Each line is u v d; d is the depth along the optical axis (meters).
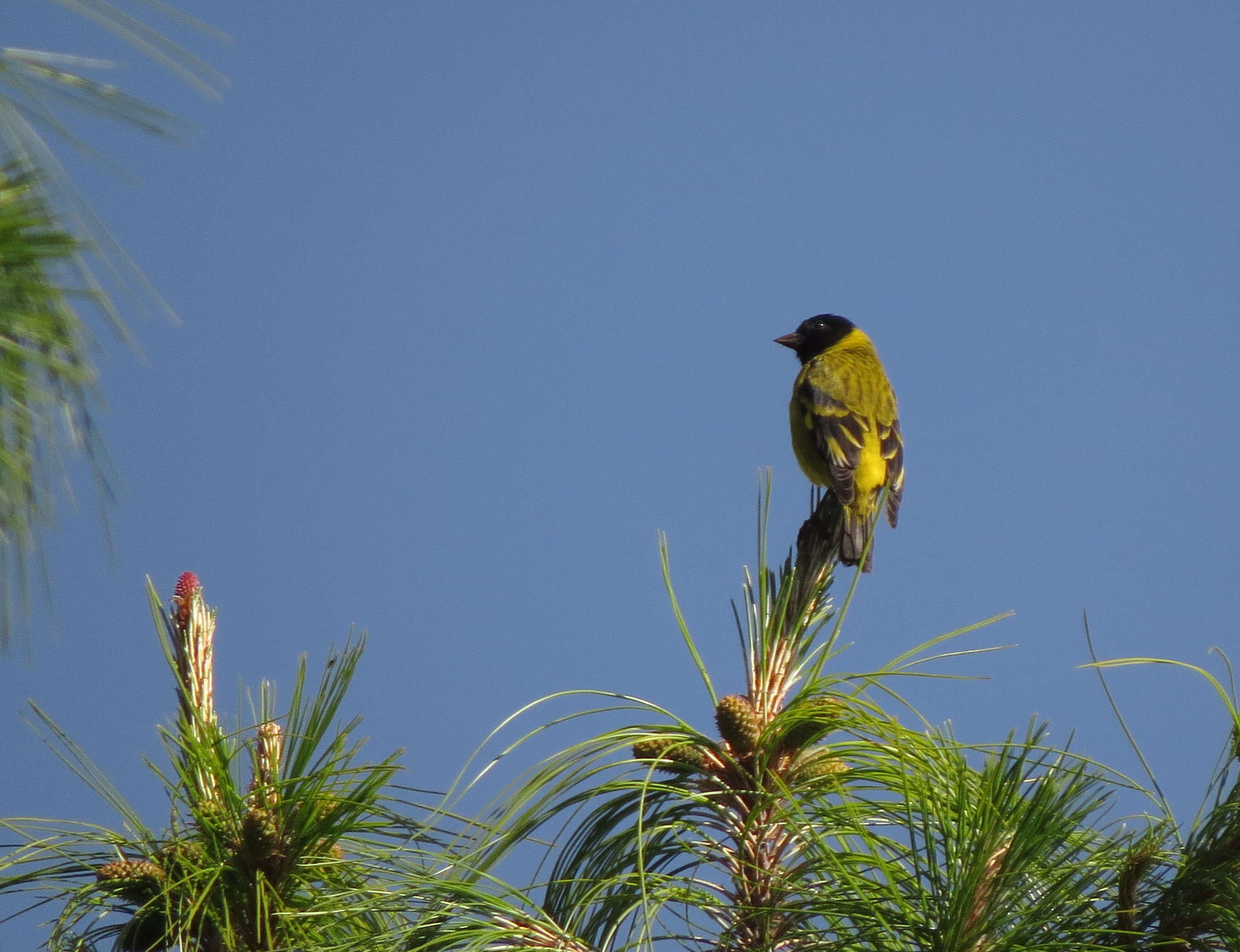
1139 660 5.02
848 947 5.14
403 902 5.41
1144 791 5.07
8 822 5.79
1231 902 4.93
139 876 5.75
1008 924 5.09
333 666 5.95
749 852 5.80
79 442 3.13
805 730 5.89
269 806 5.75
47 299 3.08
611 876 5.52
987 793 5.09
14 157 3.03
